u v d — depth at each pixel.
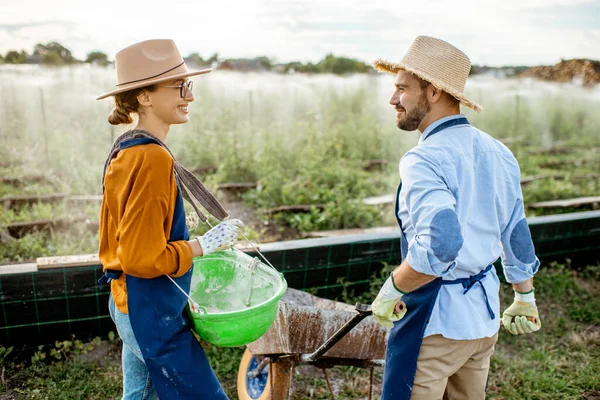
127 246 2.07
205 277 2.80
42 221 5.43
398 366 2.32
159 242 2.09
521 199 2.42
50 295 3.84
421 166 2.15
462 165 2.19
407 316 2.31
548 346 4.36
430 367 2.29
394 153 9.07
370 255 4.75
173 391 2.26
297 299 3.70
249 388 3.45
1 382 3.56
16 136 7.90
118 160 2.13
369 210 6.65
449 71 2.23
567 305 4.96
